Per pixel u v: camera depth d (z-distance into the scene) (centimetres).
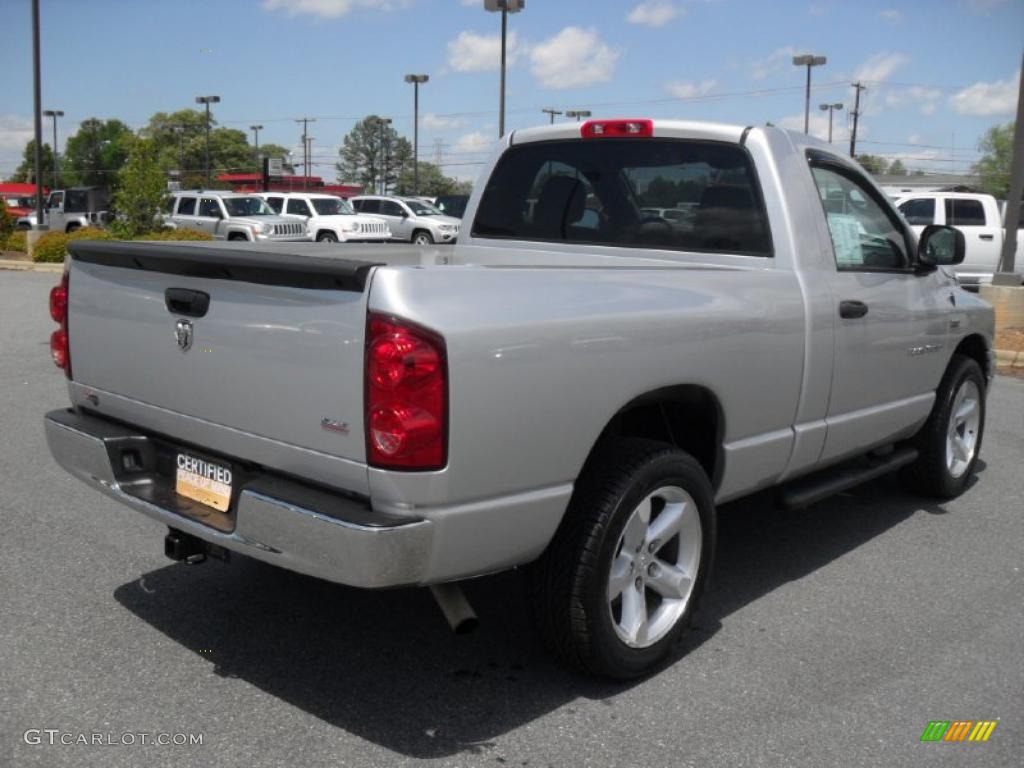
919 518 563
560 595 337
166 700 343
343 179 11706
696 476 368
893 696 357
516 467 308
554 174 502
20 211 5631
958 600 446
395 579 290
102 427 385
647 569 362
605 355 328
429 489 288
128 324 366
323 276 292
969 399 596
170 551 361
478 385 293
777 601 442
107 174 11319
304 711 338
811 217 437
